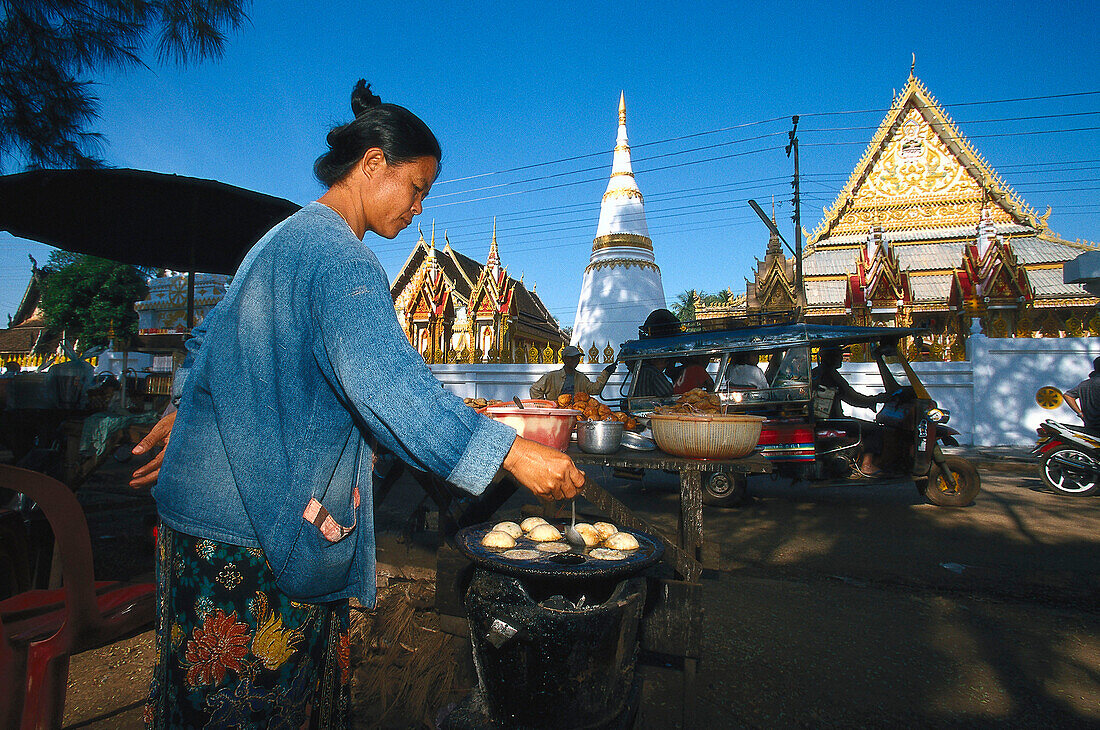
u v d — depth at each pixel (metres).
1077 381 11.41
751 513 6.10
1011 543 4.89
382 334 0.97
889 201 24.69
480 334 22.31
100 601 1.89
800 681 2.59
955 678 2.64
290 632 1.04
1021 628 3.18
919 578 4.00
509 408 2.24
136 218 4.46
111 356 16.38
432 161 1.29
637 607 1.73
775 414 6.18
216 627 1.01
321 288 1.00
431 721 2.04
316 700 1.10
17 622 1.77
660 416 2.48
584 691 1.58
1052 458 7.08
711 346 6.46
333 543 1.04
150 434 1.51
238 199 4.32
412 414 0.94
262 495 0.97
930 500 6.38
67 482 3.61
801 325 6.41
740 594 3.68
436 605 2.53
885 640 3.02
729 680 2.59
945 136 24.05
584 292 18.31
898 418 6.11
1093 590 3.78
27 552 2.89
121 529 4.93
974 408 11.82
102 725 2.19
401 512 5.79
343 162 1.21
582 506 5.00
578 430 2.55
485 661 1.66
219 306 1.08
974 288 16.78
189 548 1.02
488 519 2.91
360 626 2.78
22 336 35.91
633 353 7.08
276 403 0.99
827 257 24.70
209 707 1.01
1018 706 2.41
